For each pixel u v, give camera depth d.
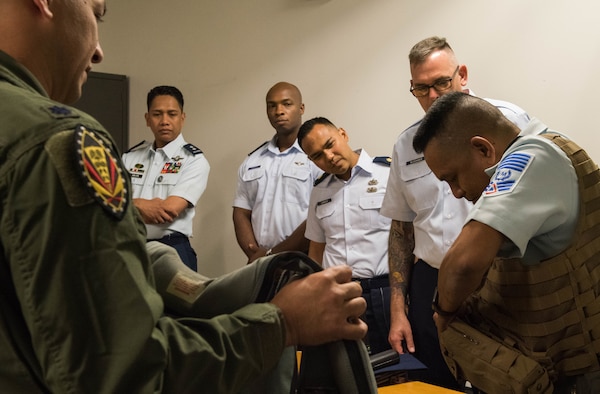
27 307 0.63
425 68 2.27
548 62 2.74
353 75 3.48
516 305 1.32
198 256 4.29
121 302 0.64
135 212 0.71
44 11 0.77
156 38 4.52
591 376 1.23
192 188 3.36
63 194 0.63
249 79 4.01
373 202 2.70
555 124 2.73
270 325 0.76
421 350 2.39
